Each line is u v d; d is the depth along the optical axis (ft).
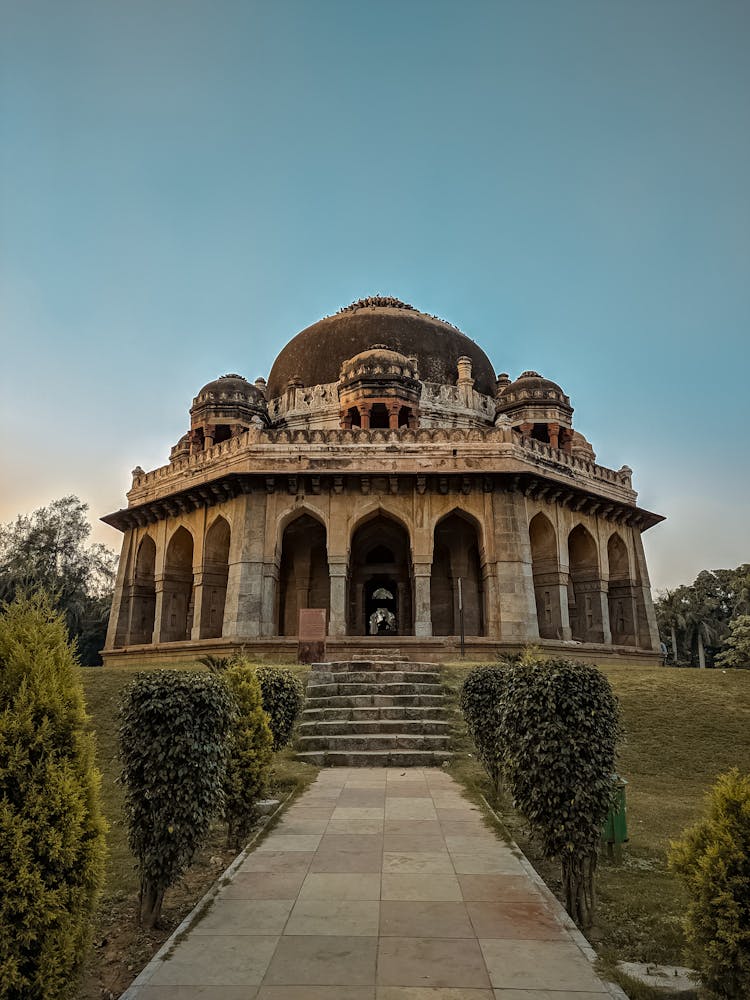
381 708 42.55
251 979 13.28
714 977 13.66
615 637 92.43
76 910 12.25
